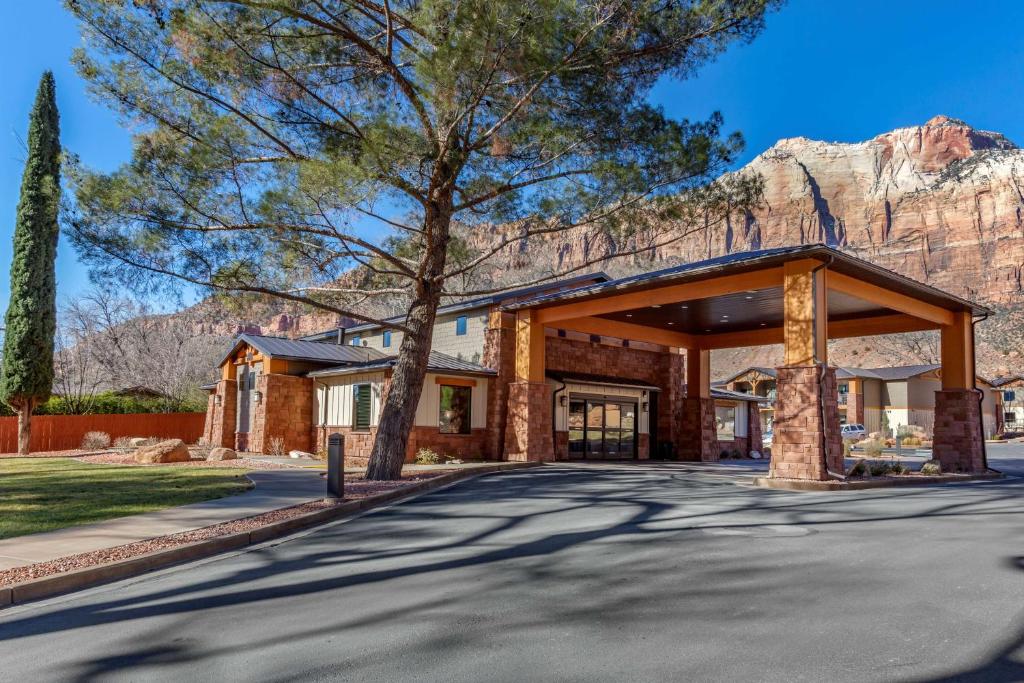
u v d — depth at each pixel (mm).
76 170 11328
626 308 18453
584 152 14000
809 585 5328
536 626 4480
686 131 13680
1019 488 13031
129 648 4289
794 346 13859
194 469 16516
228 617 4918
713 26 12812
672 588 5348
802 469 13234
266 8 11719
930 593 5031
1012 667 3604
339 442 10719
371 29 13719
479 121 13953
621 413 25719
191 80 12289
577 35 12305
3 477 14250
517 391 21500
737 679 3512
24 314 23891
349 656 4004
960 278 151500
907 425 51000
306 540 8070
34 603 5492
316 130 13758
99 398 33219
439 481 14414
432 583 5754
